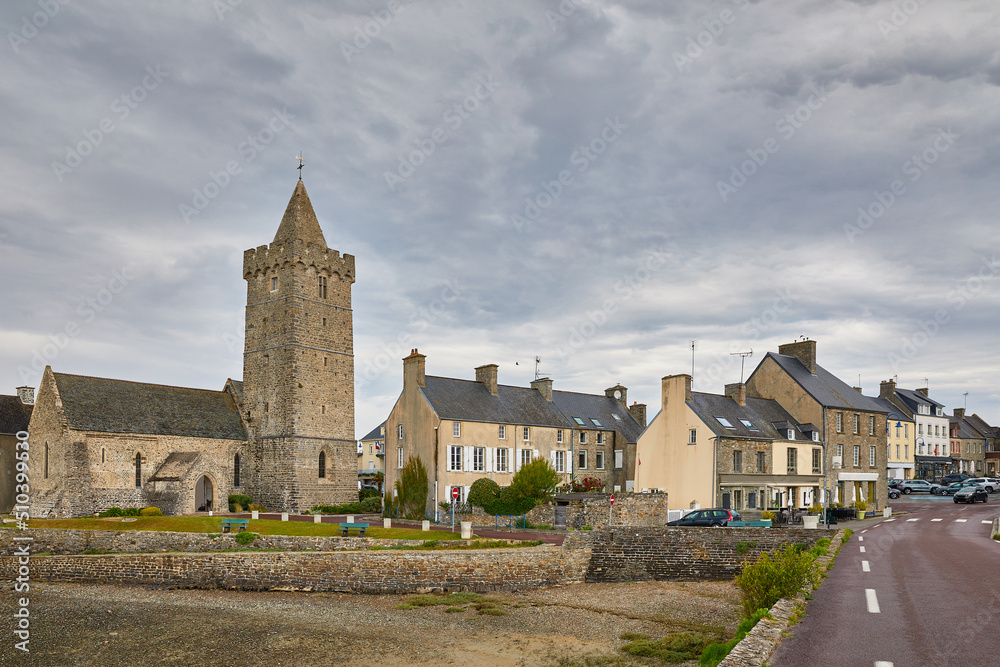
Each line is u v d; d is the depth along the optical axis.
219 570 37.25
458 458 57.03
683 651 24.59
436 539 39.84
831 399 64.81
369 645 26.14
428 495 56.66
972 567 24.45
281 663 24.41
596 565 38.19
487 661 24.28
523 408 64.62
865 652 13.98
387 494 61.16
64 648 26.39
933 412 95.00
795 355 70.12
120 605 32.84
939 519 47.69
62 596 35.22
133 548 41.81
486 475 58.62
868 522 47.34
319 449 64.88
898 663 13.32
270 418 64.88
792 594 19.08
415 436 58.62
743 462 56.75
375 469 107.12
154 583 38.06
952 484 77.94
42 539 42.72
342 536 39.91
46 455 55.34
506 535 43.41
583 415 69.62
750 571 20.30
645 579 38.03
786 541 36.62
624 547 38.44
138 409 59.47
